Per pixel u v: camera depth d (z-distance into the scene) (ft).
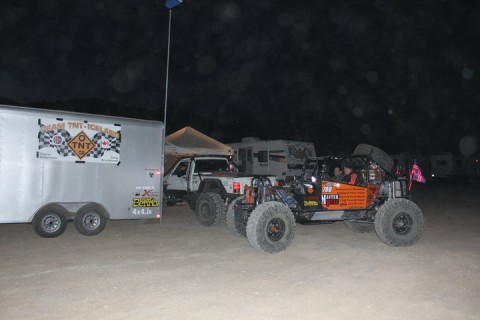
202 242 31.42
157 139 37.73
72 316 16.40
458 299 18.54
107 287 20.06
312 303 17.95
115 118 35.78
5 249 28.48
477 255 27.27
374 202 32.55
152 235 34.40
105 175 35.01
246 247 29.68
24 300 18.20
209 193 39.55
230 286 20.29
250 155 72.18
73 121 33.88
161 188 37.88
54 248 28.91
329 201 30.94
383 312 16.97
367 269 23.59
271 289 19.85
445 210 54.85
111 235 34.30
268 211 27.58
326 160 31.12
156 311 16.97
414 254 27.55
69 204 33.55
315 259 26.04
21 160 31.89
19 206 31.76
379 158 33.35
